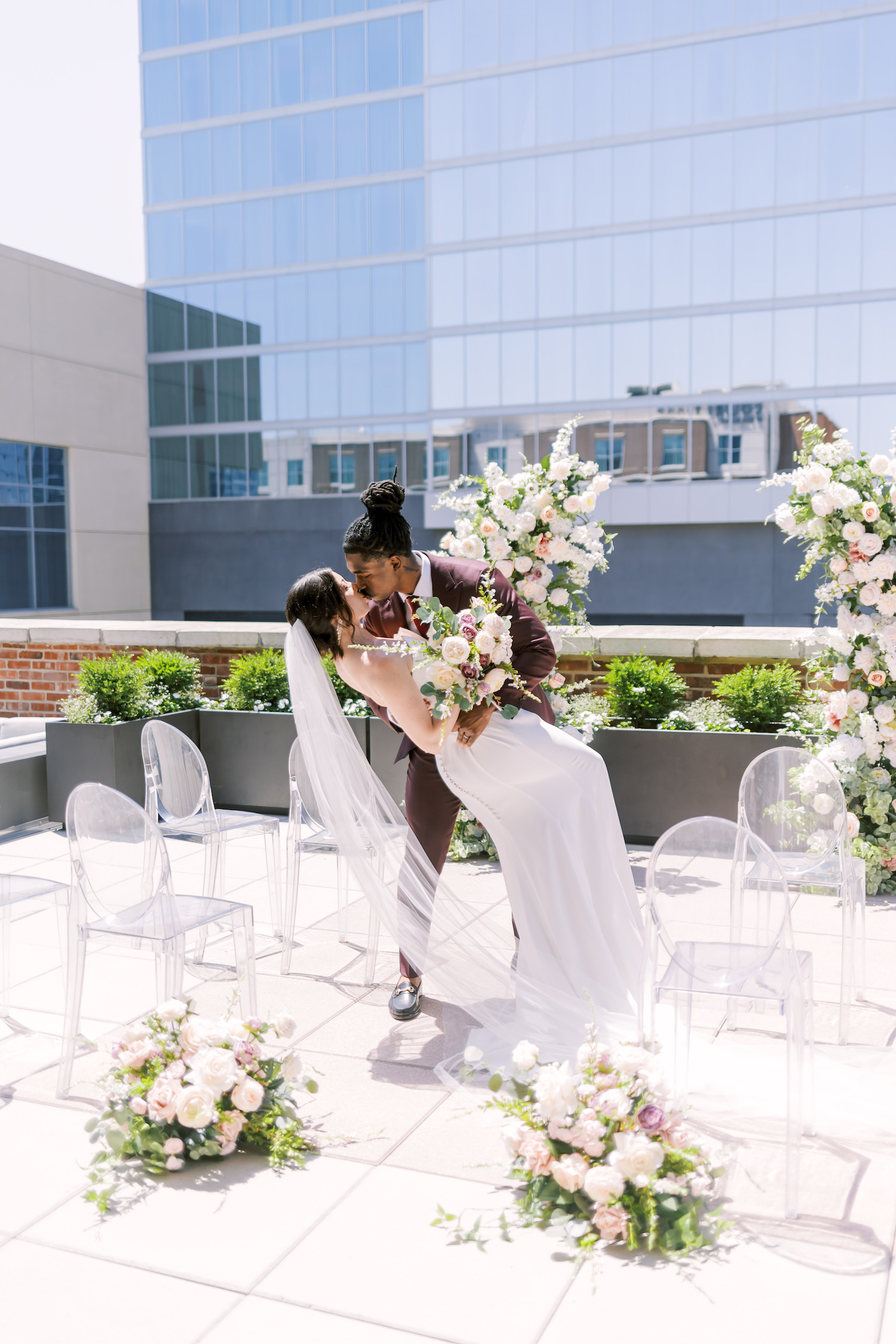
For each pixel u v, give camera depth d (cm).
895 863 516
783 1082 315
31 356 2395
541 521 567
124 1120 276
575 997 353
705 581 2238
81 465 2530
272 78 2547
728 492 2184
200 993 393
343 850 348
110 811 326
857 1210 250
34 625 866
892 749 518
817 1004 377
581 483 580
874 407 2091
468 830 583
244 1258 235
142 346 2691
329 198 2523
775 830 391
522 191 2284
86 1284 226
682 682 624
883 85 2025
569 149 2238
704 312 2173
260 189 2578
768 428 2155
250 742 683
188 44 2602
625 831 607
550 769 361
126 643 832
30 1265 233
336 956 437
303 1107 307
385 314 2508
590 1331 209
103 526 2592
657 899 312
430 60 2330
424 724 346
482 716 344
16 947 457
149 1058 289
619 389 2250
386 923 354
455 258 2348
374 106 2467
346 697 678
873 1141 281
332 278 2541
